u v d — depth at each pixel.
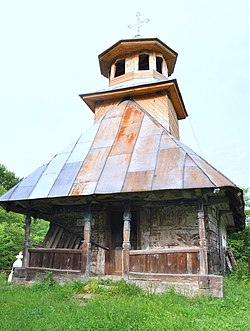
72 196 9.46
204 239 8.52
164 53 15.58
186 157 9.43
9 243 18.55
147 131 11.30
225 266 13.70
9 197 10.35
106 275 10.84
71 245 11.68
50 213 12.15
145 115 12.34
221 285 7.91
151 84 13.47
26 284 9.90
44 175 10.84
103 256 11.27
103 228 11.52
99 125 12.65
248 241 20.58
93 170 10.20
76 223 11.95
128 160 10.11
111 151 10.87
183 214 10.45
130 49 15.18
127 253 9.14
